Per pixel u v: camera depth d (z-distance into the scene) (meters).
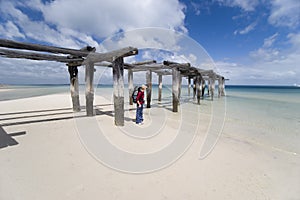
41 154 3.22
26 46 4.29
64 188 2.25
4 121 5.82
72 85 7.52
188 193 2.27
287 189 2.46
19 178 2.42
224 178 2.68
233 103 13.66
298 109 10.51
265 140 4.72
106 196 2.14
